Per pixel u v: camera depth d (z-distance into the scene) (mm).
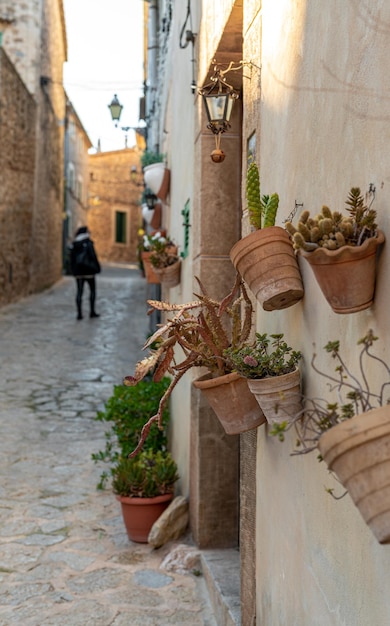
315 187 1925
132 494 4285
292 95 2164
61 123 21797
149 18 10969
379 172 1487
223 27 3238
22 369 9266
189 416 4434
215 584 3391
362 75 1593
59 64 21078
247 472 2797
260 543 2564
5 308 14164
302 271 2037
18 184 15375
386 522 1210
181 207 5297
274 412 1958
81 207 28750
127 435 5047
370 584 1512
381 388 1445
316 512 1890
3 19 16484
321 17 1892
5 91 13984
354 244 1473
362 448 1238
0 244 14102
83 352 10523
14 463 5770
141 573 3846
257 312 2635
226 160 3990
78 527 4520
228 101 3291
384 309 1443
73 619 3322
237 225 4008
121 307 15398
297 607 2072
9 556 4035
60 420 7133
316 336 1909
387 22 1455
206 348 2562
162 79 8625
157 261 5312
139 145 21984
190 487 4297
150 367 2393
